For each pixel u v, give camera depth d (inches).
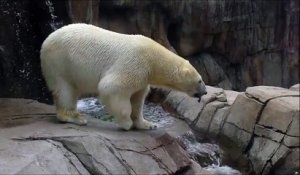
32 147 192.1
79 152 197.2
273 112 303.6
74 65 221.8
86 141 201.2
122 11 467.5
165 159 223.0
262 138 306.0
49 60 223.5
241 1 543.2
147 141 223.8
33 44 349.4
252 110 314.7
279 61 626.2
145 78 223.8
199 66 528.1
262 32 589.6
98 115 341.4
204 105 340.2
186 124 340.5
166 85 234.5
